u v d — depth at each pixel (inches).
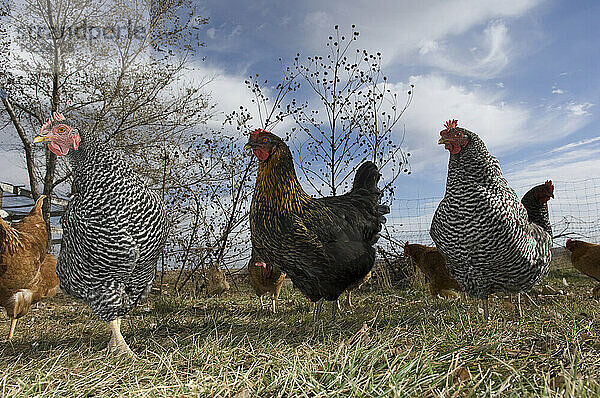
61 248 30.8
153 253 31.0
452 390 19.3
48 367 25.3
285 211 34.7
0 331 42.3
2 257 37.2
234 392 20.9
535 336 27.8
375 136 84.0
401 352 24.1
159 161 94.3
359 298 62.0
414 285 73.0
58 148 28.8
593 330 28.5
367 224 41.7
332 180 83.0
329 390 20.0
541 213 43.6
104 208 28.4
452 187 34.6
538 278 37.0
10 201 109.5
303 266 36.1
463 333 28.9
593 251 57.2
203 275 76.2
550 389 18.4
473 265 35.5
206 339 29.4
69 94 98.3
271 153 35.2
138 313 52.7
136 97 99.4
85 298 30.6
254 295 71.2
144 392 20.4
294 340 31.4
